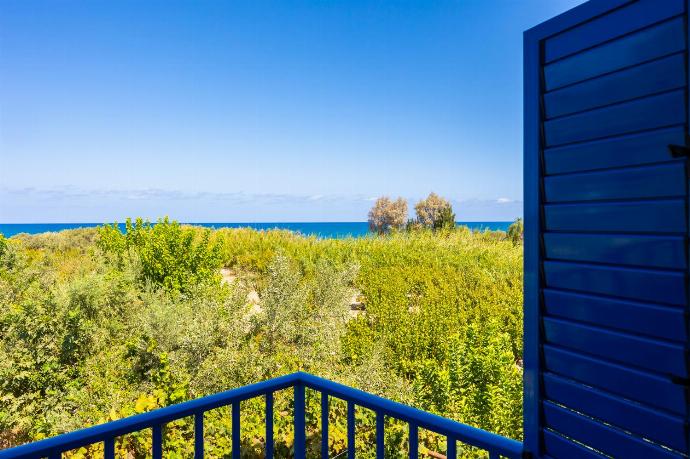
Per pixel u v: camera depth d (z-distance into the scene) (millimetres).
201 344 5188
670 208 1040
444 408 4281
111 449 1568
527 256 1355
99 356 5664
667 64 1051
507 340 5789
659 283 1056
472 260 12820
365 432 3785
